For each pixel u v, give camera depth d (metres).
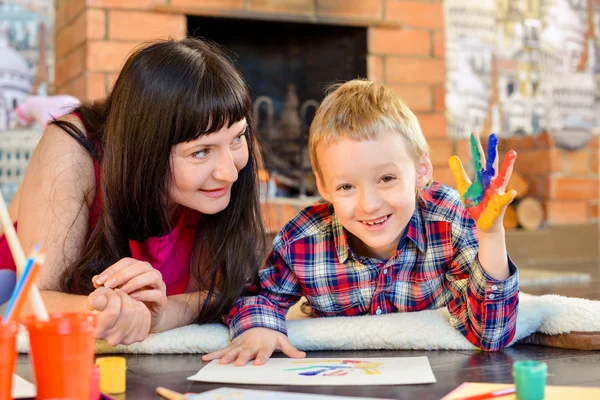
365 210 1.05
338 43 3.57
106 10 3.01
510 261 1.04
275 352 1.09
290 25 3.54
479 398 0.74
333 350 1.11
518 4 3.95
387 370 0.91
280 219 3.24
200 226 1.23
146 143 1.06
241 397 0.75
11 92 3.27
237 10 3.22
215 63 1.08
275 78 3.66
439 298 1.22
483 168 0.97
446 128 3.63
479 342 1.07
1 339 0.63
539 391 0.72
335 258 1.19
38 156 1.19
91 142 1.20
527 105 3.97
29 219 1.16
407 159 1.07
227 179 1.07
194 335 1.11
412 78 3.54
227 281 1.18
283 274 1.21
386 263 1.17
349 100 1.08
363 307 1.22
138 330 0.99
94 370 0.75
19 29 3.29
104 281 0.99
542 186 3.88
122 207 1.11
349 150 1.04
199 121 1.03
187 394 0.76
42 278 1.13
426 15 3.56
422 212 1.17
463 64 3.85
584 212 3.90
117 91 1.11
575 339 1.08
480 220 0.99
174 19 3.11
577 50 4.05
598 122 4.09
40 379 0.67
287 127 3.64
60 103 2.15
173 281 1.30
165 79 1.04
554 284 2.79
